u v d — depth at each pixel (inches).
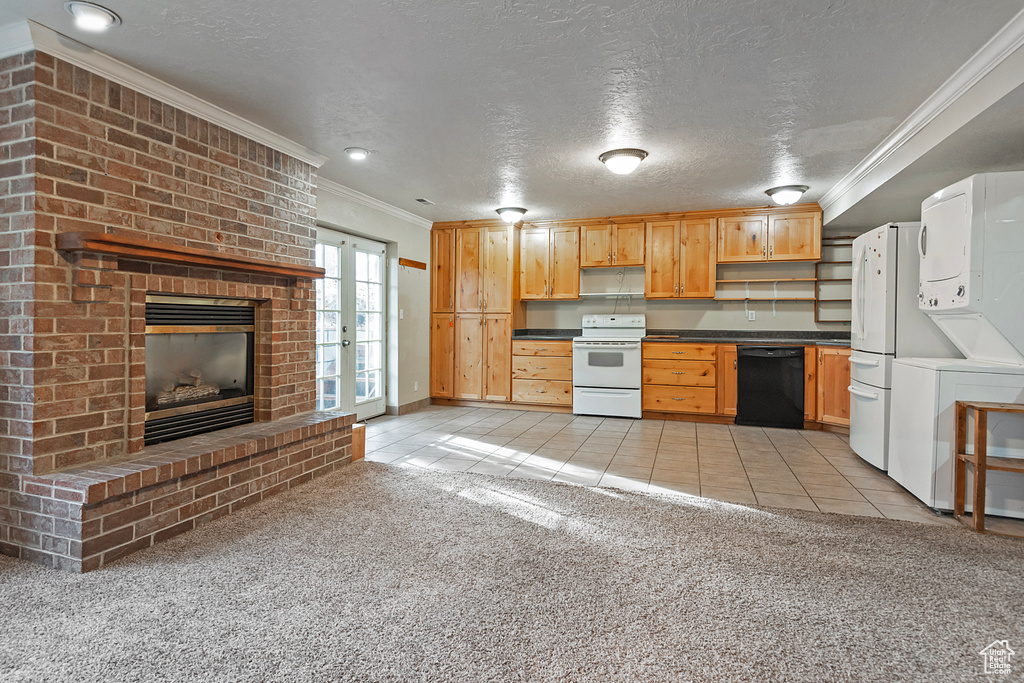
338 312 189.8
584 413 225.1
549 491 121.6
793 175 164.2
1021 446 103.5
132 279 96.2
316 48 89.4
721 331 231.8
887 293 134.1
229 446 104.0
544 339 234.1
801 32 83.7
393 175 167.0
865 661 60.6
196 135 109.8
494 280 241.3
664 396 216.1
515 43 87.9
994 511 105.2
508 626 67.2
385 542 92.8
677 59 92.8
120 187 94.7
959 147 112.1
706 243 219.6
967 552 89.9
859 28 82.4
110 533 83.9
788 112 115.3
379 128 126.1
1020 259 101.5
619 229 230.5
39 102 82.4
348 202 187.8
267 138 127.2
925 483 111.3
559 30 83.7
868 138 131.1
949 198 111.7
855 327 154.1
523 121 121.6
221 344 121.3
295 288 135.3
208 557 86.2
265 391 129.3
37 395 82.8
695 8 77.5
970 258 103.7
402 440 176.2
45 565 82.3
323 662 59.7
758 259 213.0
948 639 65.1
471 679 56.9
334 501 113.3
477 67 96.3
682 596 75.1
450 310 248.1
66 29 82.7
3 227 83.7
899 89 103.7
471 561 85.7
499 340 240.8
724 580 79.9
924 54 90.0
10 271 83.3
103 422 92.8
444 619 68.7
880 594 75.9
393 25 82.5
